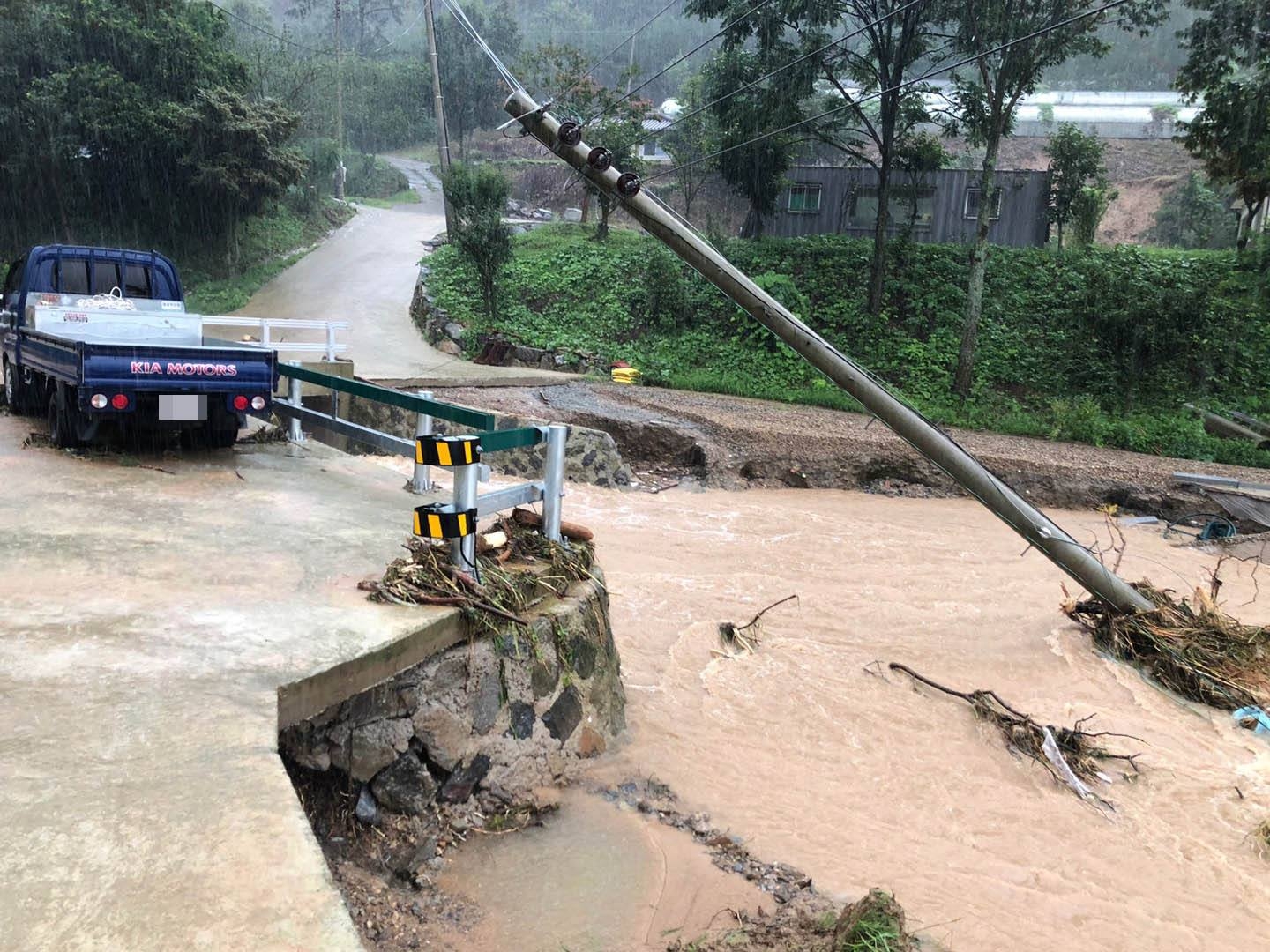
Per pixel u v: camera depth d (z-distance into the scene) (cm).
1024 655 804
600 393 1742
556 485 562
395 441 706
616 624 770
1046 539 840
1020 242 2812
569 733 502
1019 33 1862
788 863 445
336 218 3841
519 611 487
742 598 882
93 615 414
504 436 513
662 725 584
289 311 2611
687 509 1245
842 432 1579
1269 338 2300
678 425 1519
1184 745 661
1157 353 2083
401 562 489
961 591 966
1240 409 2106
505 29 4681
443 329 2358
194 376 740
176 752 303
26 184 2661
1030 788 567
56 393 792
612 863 423
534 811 459
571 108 2705
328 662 374
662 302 2389
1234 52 1984
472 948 354
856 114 2358
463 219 2909
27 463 729
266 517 602
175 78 2695
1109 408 2103
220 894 237
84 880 238
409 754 416
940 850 483
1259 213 2602
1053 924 429
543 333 2338
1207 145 2142
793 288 2439
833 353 842
